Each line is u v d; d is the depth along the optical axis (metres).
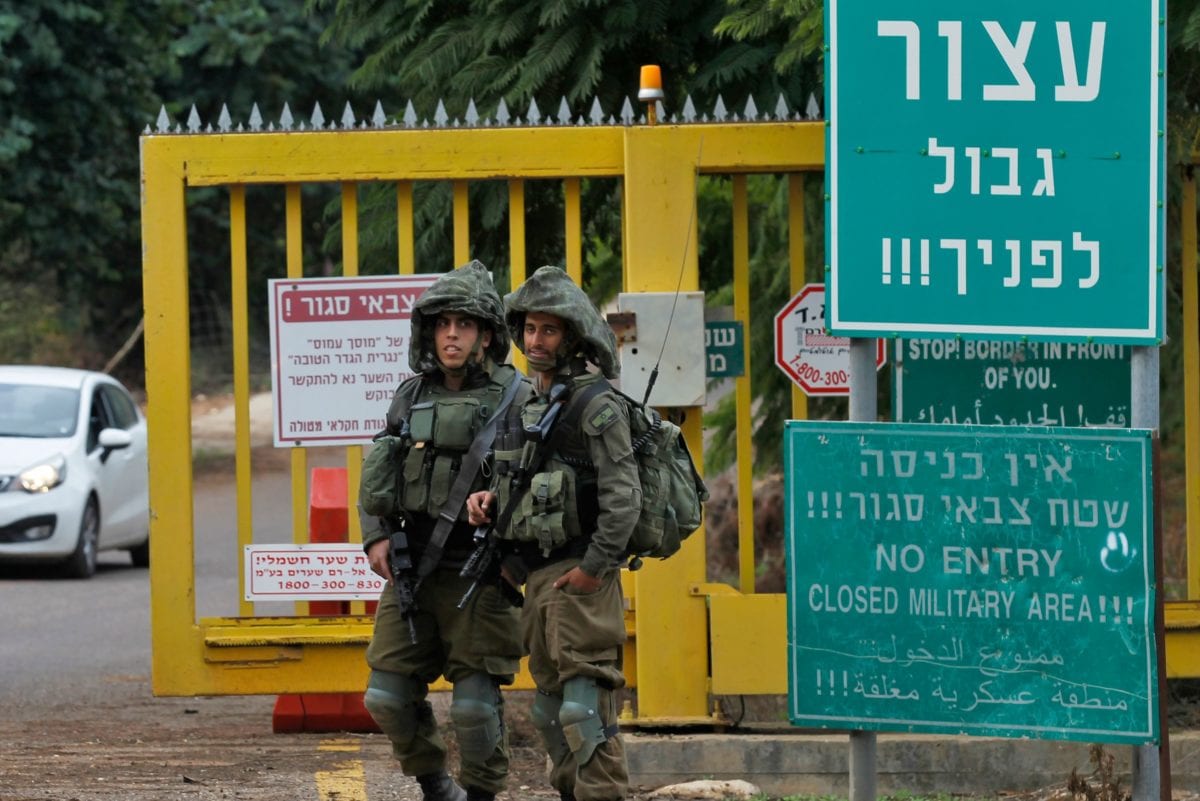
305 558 22.27
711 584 21.97
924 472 15.24
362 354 22.17
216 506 69.56
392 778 20.92
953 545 15.21
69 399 48.56
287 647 22.11
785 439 15.39
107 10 73.81
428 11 29.50
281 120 21.98
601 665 16.23
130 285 100.25
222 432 91.81
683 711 21.78
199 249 97.56
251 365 103.31
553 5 27.75
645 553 16.48
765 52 27.58
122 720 27.48
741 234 22.19
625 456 15.91
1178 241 26.06
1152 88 15.04
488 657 17.00
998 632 15.15
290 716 25.44
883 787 21.12
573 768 16.61
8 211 74.25
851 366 15.45
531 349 16.39
